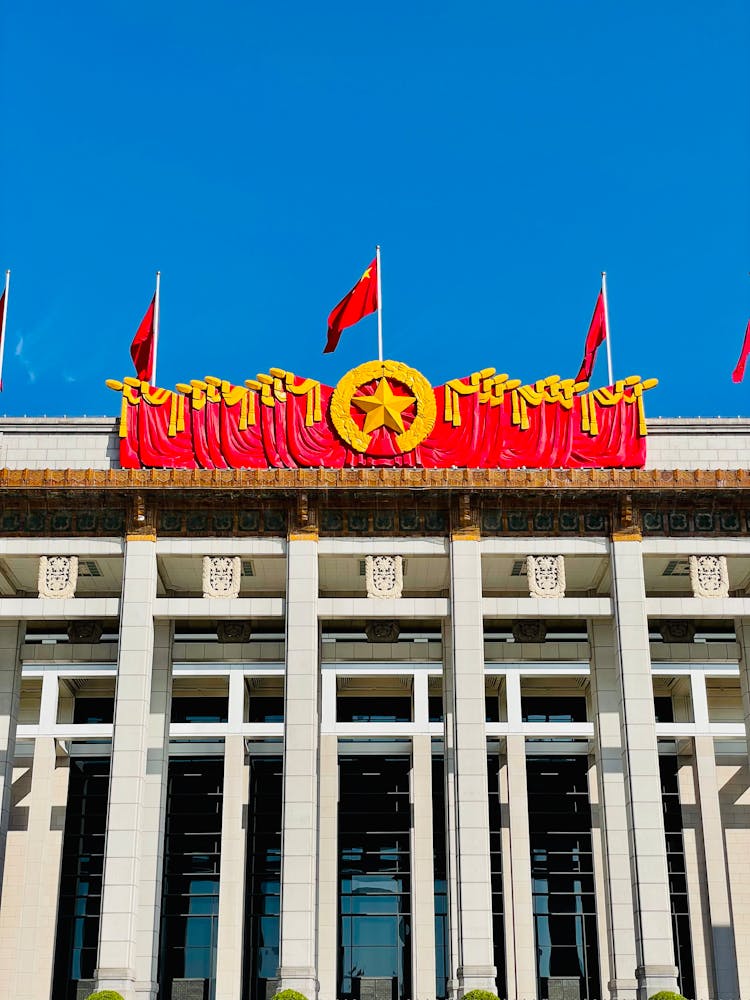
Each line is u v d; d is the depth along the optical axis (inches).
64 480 1955.0
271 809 2837.1
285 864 1791.3
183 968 2684.5
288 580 1936.5
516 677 2578.7
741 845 2684.5
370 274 2138.3
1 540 1968.5
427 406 2048.5
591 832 2733.8
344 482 1951.3
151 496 1968.5
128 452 2017.7
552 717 2847.0
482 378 2070.6
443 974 2672.2
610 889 1948.8
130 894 1784.0
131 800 1827.0
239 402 2046.0
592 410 2055.9
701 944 2559.1
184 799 2815.0
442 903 2736.2
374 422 2031.3
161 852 2016.5
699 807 2598.4
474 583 1934.1
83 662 2235.5
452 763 1995.6
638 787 1844.2
